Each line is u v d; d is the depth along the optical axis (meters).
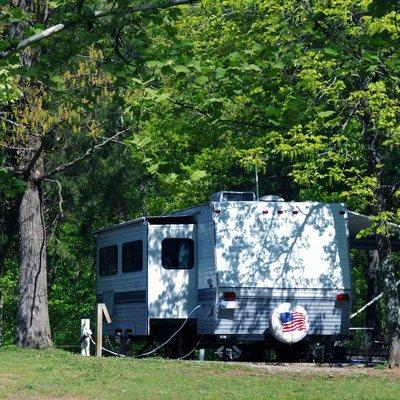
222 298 27.25
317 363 27.89
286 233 27.89
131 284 29.98
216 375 22.73
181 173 11.92
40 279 31.75
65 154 42.47
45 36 11.40
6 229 44.06
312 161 29.16
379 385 21.67
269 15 27.67
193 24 35.69
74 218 46.59
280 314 27.36
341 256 28.23
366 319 41.38
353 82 28.41
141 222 29.06
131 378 21.80
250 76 12.46
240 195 28.48
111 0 11.64
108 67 11.80
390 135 27.91
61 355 27.23
